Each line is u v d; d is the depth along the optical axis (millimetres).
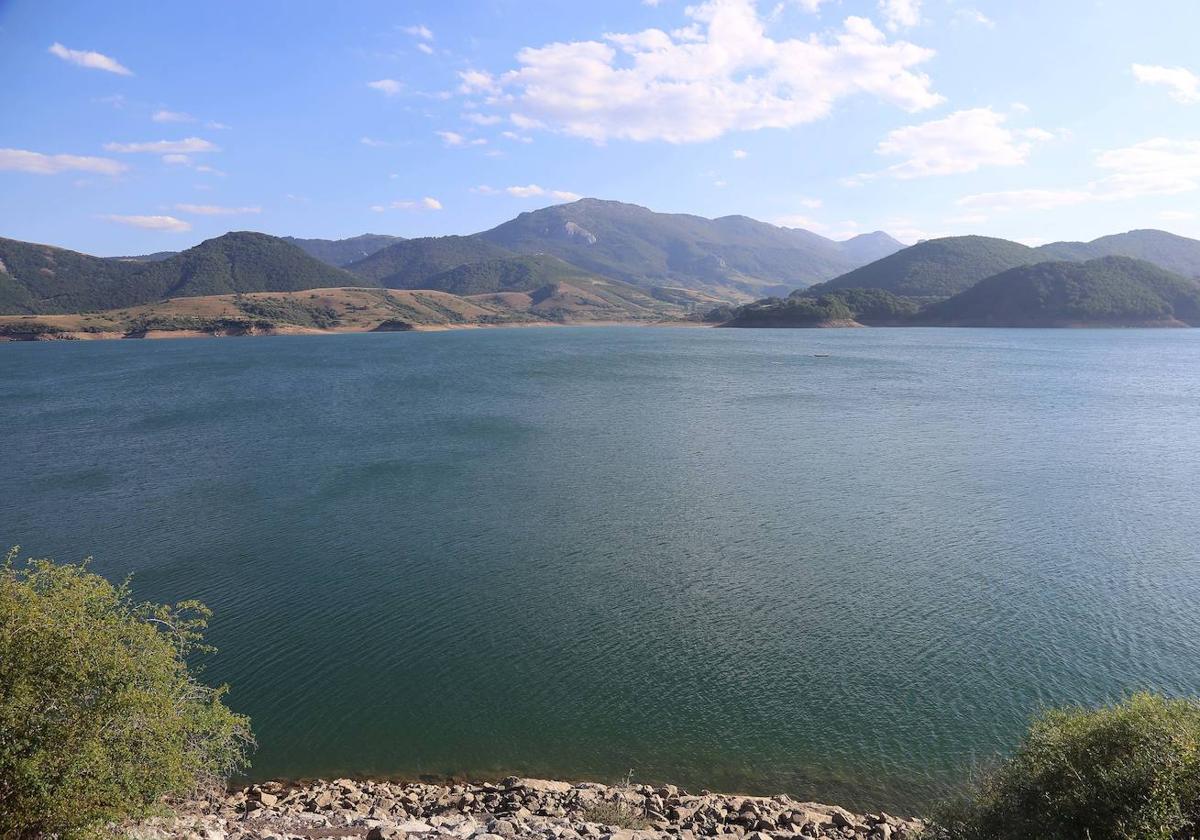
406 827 13562
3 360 145875
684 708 20281
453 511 37188
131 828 11461
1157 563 29828
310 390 90188
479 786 17203
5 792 9711
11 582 11523
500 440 55906
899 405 74500
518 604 26375
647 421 64688
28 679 10242
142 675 11758
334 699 20797
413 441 55656
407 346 185250
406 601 26688
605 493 40531
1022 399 78688
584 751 18641
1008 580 28188
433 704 20562
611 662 22531
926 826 13117
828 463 47938
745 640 23719
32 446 54875
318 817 14617
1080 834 10266
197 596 27094
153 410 73750
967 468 46406
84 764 9992
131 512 37375
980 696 20516
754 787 17297
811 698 20578
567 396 82500
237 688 21266
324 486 42219
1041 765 11625
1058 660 22297
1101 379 98312
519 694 20984
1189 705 11625
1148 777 10062
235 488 41938
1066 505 38031
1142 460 48625
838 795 16969
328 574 29109
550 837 13445
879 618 25125
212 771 14133
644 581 28266
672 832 14281
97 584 12523
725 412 70000
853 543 32312
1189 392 83875
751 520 35656
